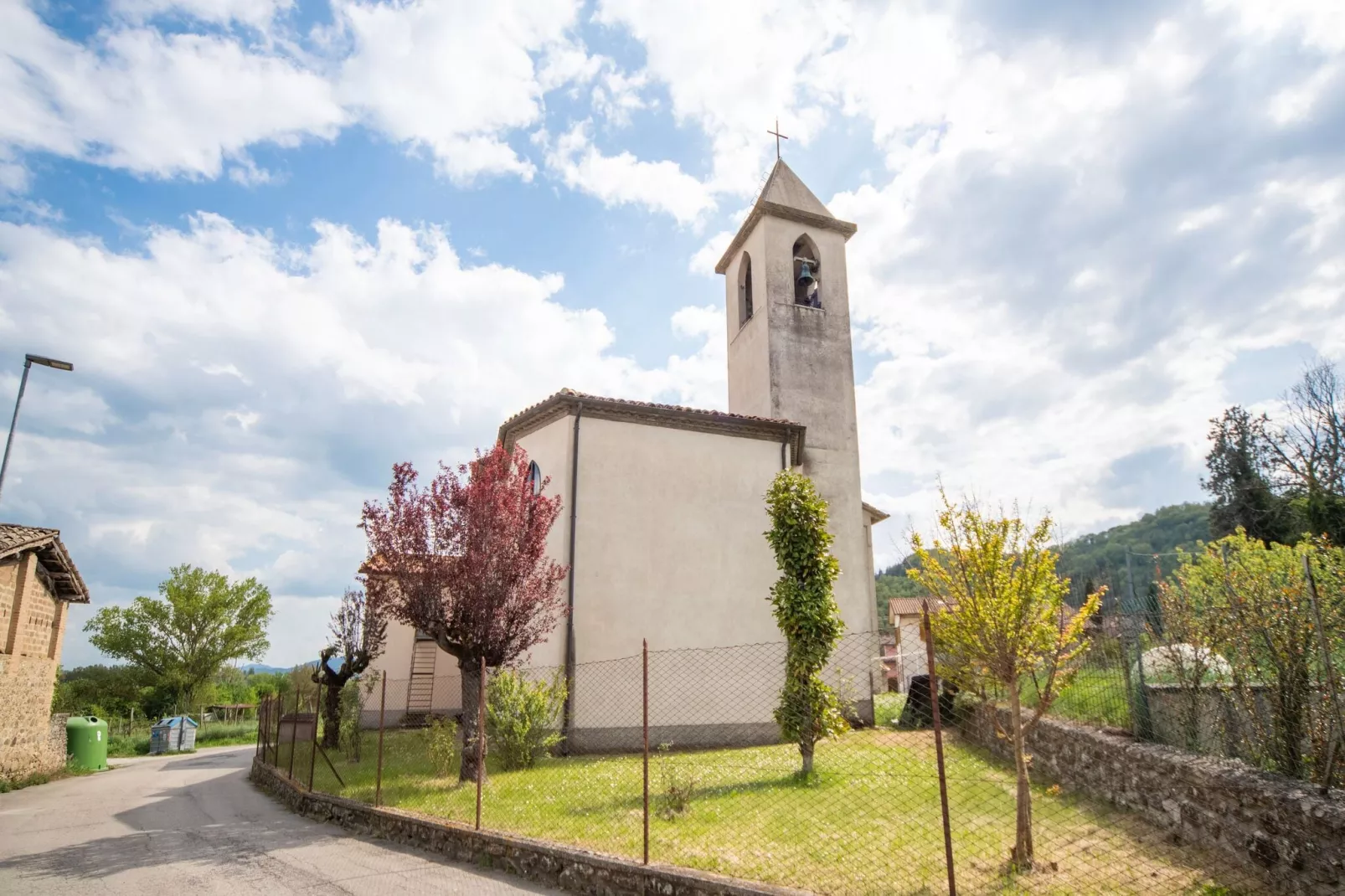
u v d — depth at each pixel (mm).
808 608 12500
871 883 6602
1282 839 6188
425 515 13602
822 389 22766
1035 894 6227
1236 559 8508
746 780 11734
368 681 19688
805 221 24188
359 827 11281
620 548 16984
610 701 16078
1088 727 10086
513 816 10023
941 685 14242
